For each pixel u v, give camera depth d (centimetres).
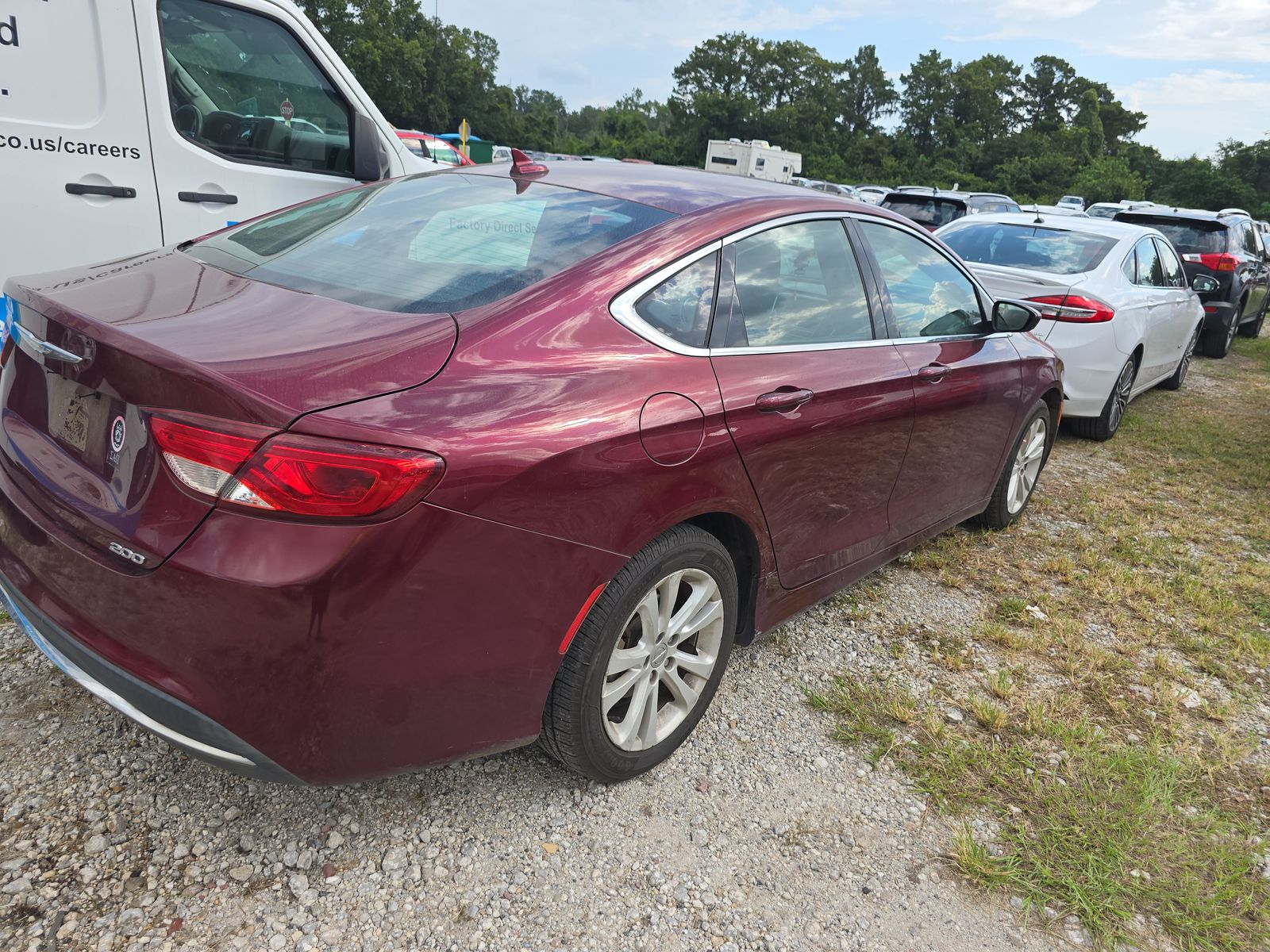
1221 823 254
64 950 179
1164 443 699
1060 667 334
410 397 179
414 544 172
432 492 172
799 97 11944
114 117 369
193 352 174
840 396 275
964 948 207
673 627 238
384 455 166
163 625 169
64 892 192
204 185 400
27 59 345
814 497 277
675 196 264
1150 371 757
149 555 169
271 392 166
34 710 246
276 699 169
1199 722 309
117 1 360
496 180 282
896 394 304
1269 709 322
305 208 293
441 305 207
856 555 317
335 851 213
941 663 328
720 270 248
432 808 230
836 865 227
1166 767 276
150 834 211
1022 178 10106
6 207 350
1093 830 246
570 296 215
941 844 238
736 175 317
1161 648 360
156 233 390
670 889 213
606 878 214
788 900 215
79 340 188
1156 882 231
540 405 193
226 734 170
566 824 230
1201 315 918
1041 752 280
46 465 200
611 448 202
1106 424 673
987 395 370
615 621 214
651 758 244
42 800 216
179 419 167
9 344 236
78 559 180
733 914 209
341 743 179
